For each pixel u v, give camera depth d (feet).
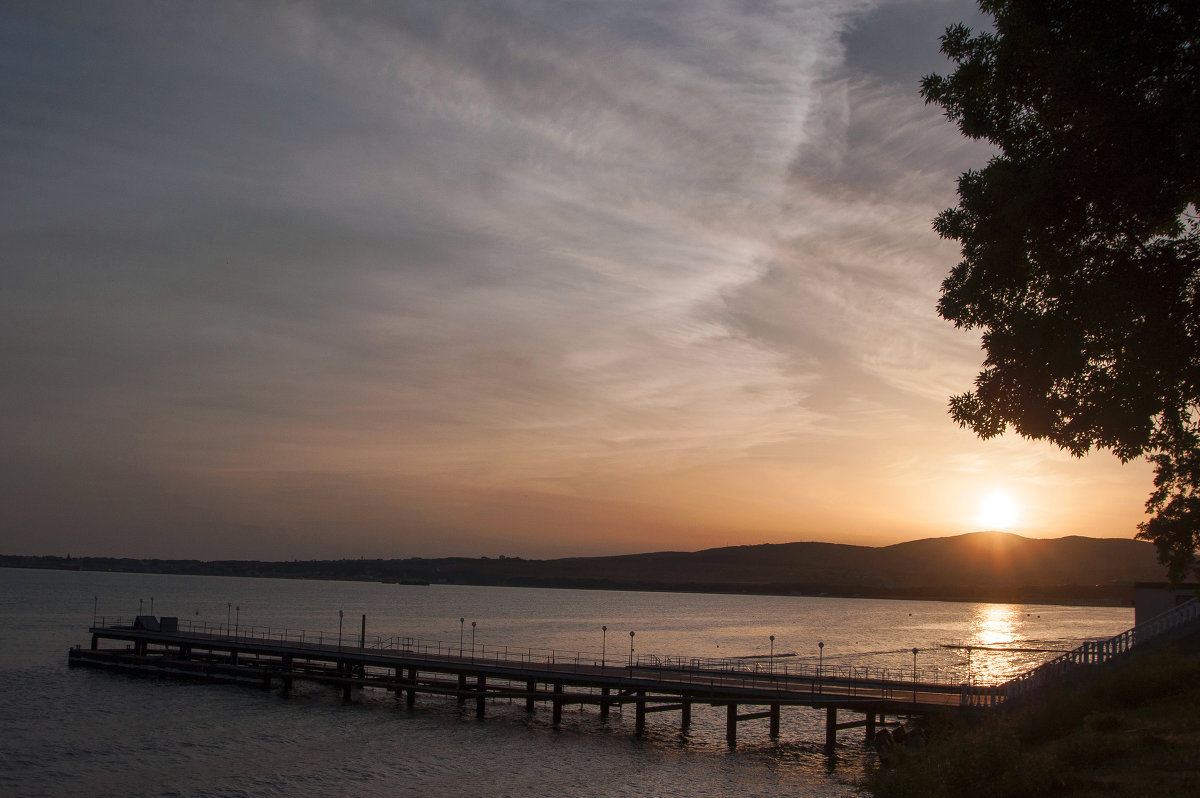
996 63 70.44
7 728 204.85
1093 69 63.41
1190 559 90.63
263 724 214.28
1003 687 136.77
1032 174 66.64
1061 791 69.97
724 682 205.67
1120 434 66.85
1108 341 67.31
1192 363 65.72
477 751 187.01
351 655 258.57
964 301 73.00
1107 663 119.55
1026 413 69.82
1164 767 70.59
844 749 189.98
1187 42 62.64
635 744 195.11
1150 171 63.93
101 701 242.99
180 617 618.03
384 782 160.66
